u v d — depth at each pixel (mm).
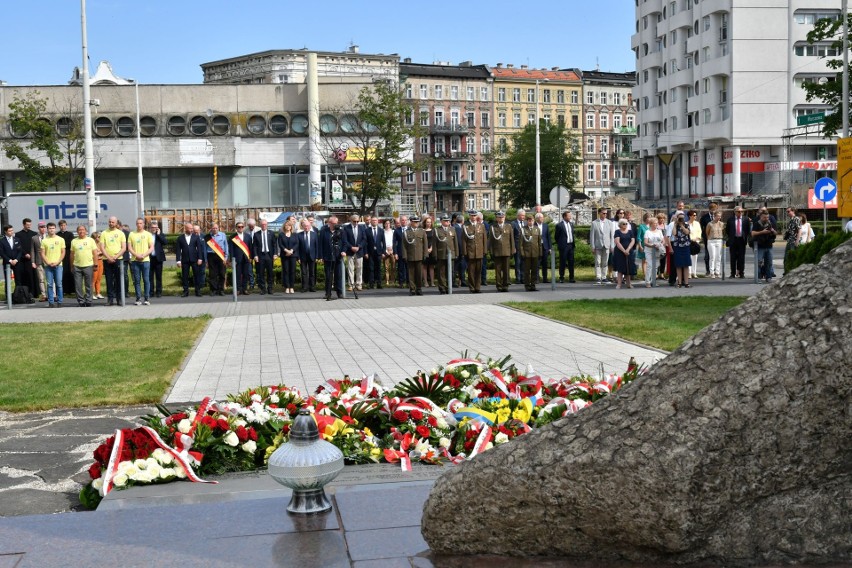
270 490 5059
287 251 26094
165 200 66562
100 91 64375
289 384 10312
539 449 3316
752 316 3201
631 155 117625
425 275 27766
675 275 25172
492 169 109688
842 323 3043
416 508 4117
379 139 64562
